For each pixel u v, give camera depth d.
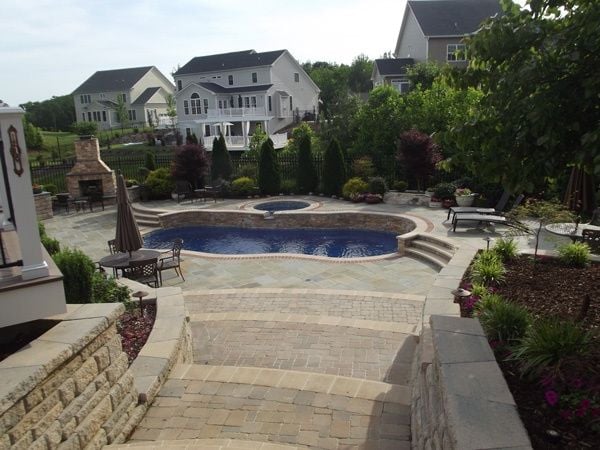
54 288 3.96
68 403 3.63
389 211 17.97
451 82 4.60
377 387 5.13
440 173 19.98
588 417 2.95
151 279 11.98
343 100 32.12
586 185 6.24
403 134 19.84
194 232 18.80
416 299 9.47
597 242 9.17
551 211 7.89
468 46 4.25
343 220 18.17
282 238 17.38
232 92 46.53
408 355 6.73
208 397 5.03
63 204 22.11
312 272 12.23
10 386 3.01
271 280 11.77
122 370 4.47
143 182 23.91
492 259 7.78
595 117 3.49
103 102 62.94
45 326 4.20
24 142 3.78
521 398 3.29
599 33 3.30
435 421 3.31
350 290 10.45
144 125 61.47
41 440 3.29
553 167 3.61
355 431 4.38
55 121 68.25
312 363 6.62
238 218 19.30
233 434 4.40
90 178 22.39
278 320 8.21
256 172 24.64
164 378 5.33
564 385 3.32
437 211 17.59
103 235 17.22
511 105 3.78
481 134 4.08
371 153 24.02
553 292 6.32
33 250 3.88
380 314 8.77
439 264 12.09
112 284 7.79
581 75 3.46
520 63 3.96
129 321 6.96
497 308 4.73
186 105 47.81
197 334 7.79
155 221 19.48
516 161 3.77
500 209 16.02
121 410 4.36
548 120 3.44
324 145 28.77
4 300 3.76
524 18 4.01
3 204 5.76
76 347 3.66
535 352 3.61
